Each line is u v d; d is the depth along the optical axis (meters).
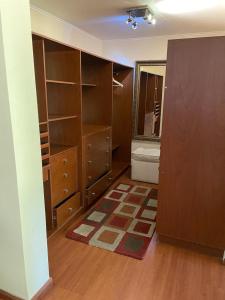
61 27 3.01
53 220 2.28
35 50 1.91
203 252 2.11
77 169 2.65
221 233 1.99
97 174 3.09
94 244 2.19
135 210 2.81
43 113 2.02
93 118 3.42
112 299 1.62
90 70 3.27
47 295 1.65
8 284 1.57
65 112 2.54
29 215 1.44
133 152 3.73
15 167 1.29
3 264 1.53
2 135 1.26
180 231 2.13
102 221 2.57
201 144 1.87
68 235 2.30
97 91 3.30
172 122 1.92
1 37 1.12
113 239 2.27
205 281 1.79
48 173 2.14
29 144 1.36
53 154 2.22
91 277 1.82
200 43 1.71
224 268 1.93
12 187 1.33
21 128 1.29
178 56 1.79
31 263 1.51
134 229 2.43
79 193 2.68
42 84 1.96
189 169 1.96
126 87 4.10
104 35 3.75
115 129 4.30
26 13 1.23
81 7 2.50
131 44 3.98
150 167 3.60
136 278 1.81
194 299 1.63
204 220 2.02
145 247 2.16
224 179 1.87
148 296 1.65
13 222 1.40
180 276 1.84
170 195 2.08
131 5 2.41
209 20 2.86
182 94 1.84
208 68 1.73
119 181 3.73
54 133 2.63
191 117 1.85
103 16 2.80
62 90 2.49
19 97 1.25
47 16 2.74
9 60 1.17
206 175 1.92
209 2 2.27
